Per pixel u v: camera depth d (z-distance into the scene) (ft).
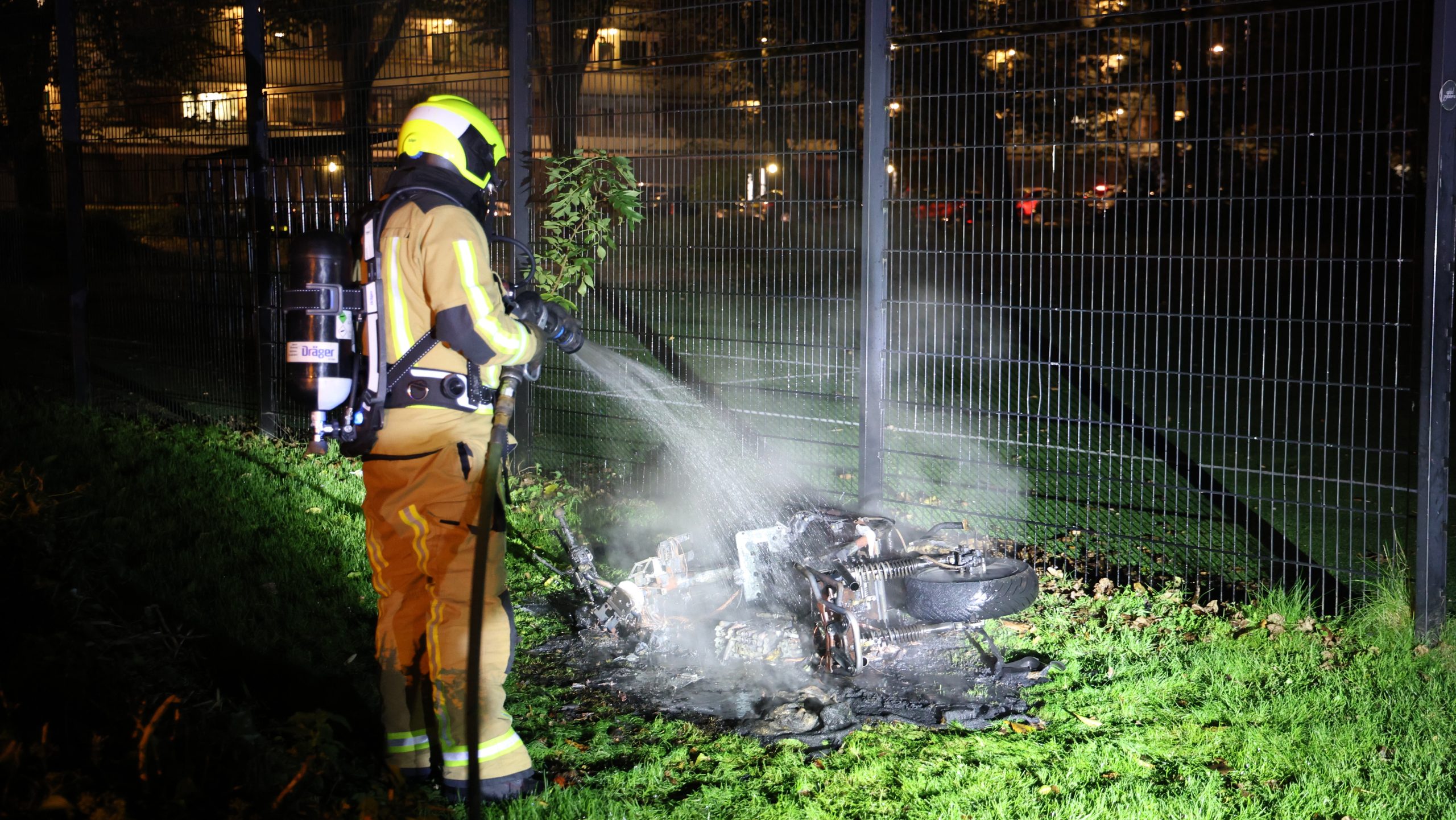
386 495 11.95
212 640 15.81
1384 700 14.26
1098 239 38.19
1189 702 14.56
